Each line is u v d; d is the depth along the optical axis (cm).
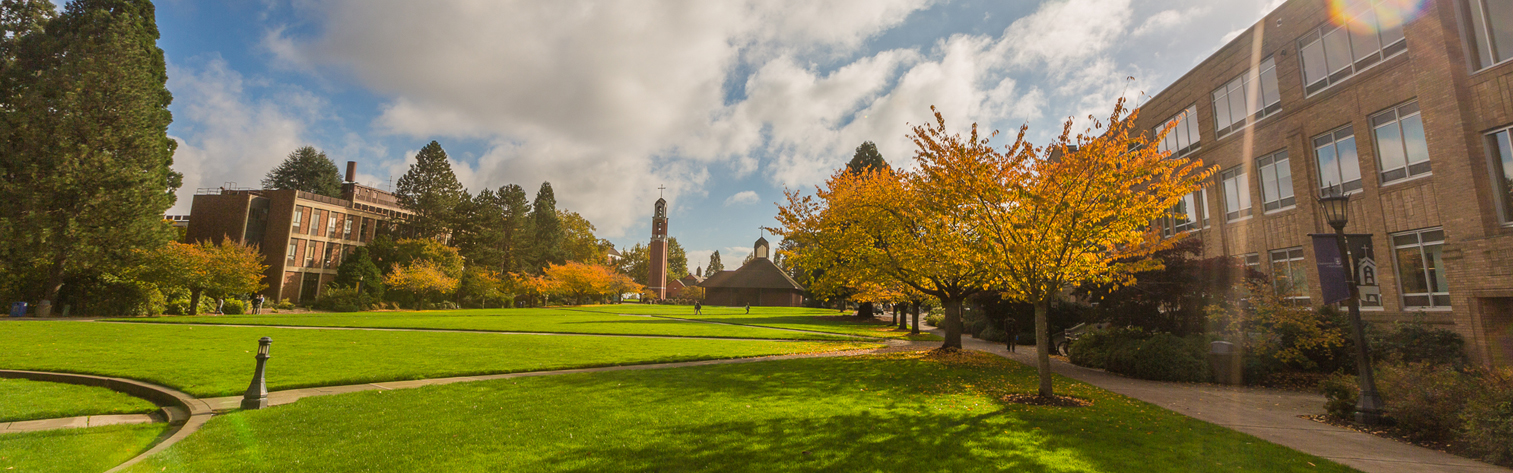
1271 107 1869
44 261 3328
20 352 1416
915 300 2258
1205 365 1352
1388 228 1492
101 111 3488
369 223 6975
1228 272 1529
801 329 3484
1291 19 1798
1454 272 1318
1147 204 1001
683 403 929
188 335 2014
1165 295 1564
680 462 601
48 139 3309
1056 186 1039
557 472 566
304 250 6125
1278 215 1828
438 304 6172
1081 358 1730
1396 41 1488
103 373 1130
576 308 6906
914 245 1630
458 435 708
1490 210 1273
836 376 1291
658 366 1483
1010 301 2000
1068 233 1002
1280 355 1337
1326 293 999
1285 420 909
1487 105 1288
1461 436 724
